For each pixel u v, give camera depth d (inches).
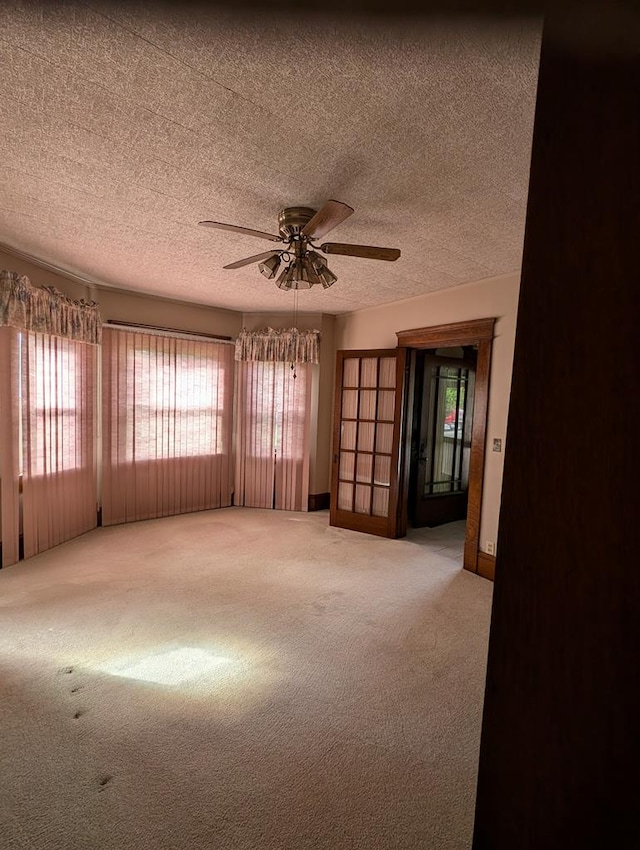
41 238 123.3
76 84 61.1
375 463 190.1
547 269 18.9
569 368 18.1
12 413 135.7
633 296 15.9
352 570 146.7
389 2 21.8
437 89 58.9
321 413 222.2
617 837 16.7
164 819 58.5
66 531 163.5
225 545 167.5
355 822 59.2
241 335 217.2
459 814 60.8
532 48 49.4
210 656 95.3
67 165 83.7
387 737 74.3
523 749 20.3
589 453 17.4
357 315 208.8
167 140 74.5
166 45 52.7
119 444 184.9
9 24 49.8
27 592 122.0
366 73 56.4
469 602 125.0
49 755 67.9
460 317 159.0
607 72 16.4
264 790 63.4
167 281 166.2
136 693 82.6
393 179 84.0
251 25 40.3
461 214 98.1
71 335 156.2
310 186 88.2
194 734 73.2
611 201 16.5
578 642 17.9
